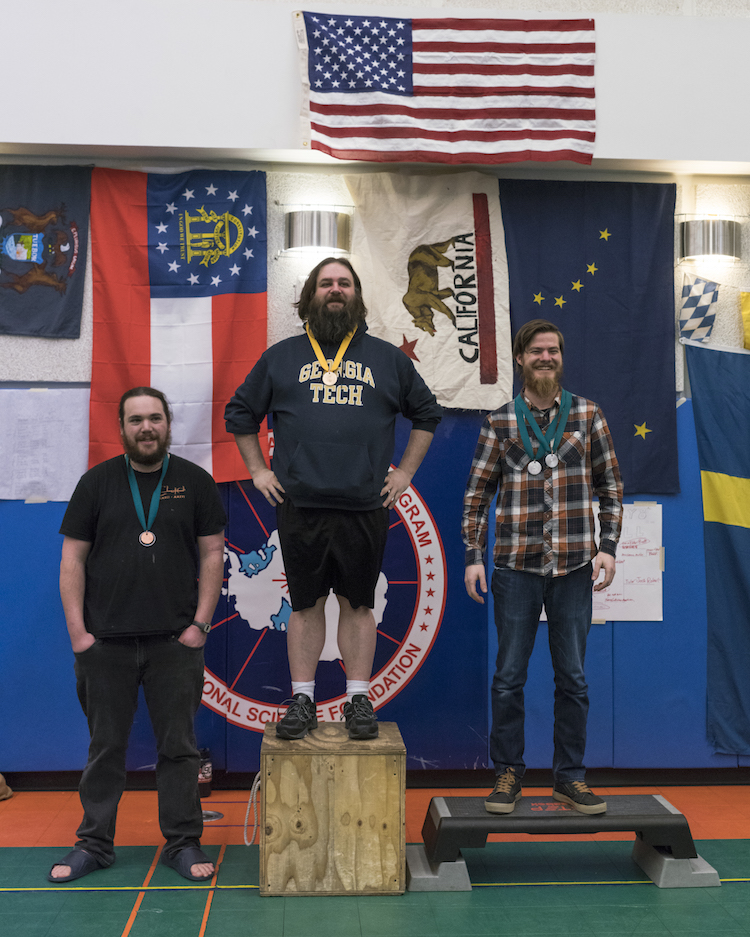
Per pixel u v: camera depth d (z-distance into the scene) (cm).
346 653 319
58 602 405
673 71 409
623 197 427
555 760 325
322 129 390
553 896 296
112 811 314
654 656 425
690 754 425
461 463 420
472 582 324
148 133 390
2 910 278
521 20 404
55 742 404
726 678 426
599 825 301
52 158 407
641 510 425
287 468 300
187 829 315
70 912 277
